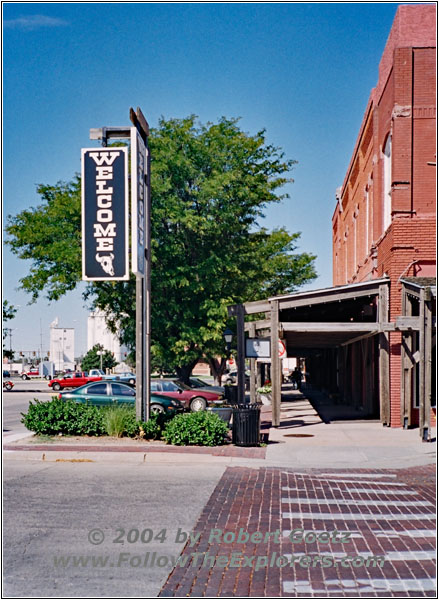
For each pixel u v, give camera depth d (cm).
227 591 648
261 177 3884
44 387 6375
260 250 4341
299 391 4812
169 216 3462
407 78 2011
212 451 1513
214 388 3503
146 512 972
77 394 2255
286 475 1296
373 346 2498
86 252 1681
